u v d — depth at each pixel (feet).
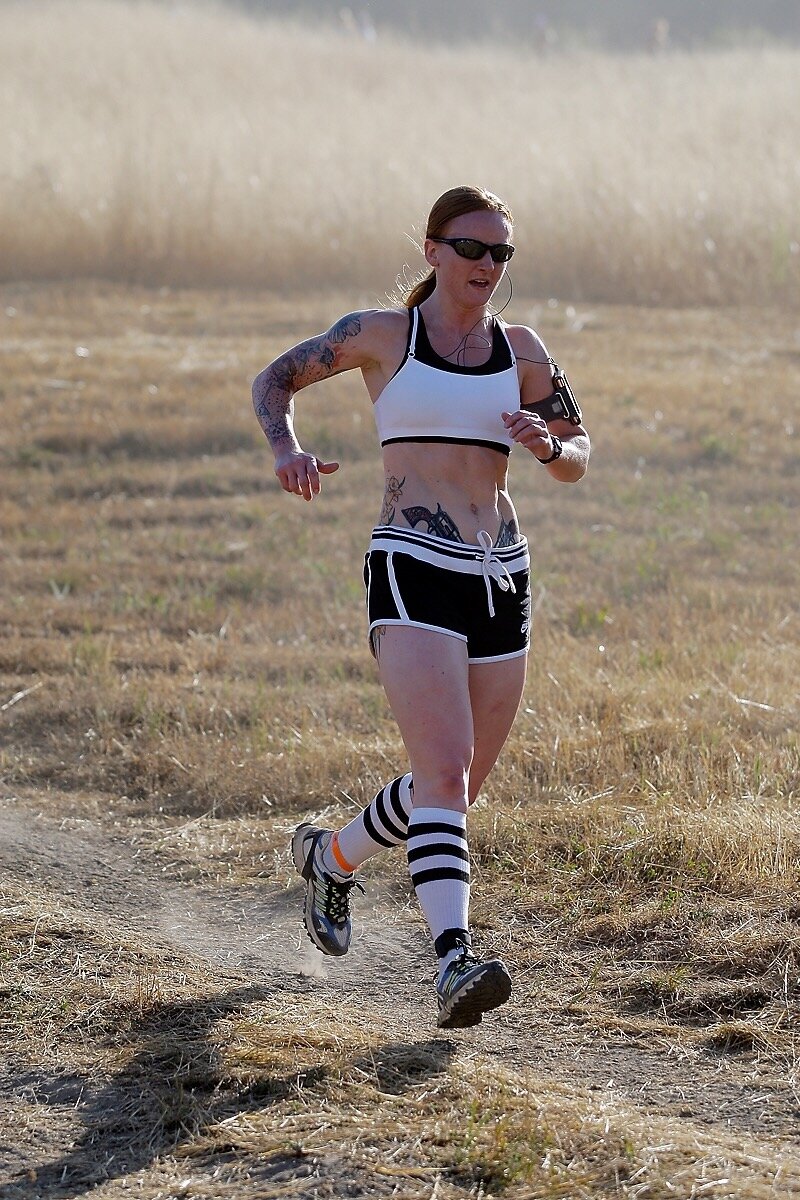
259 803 68.64
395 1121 40.78
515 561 46.37
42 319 215.31
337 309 223.10
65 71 351.46
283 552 114.62
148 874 61.87
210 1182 38.47
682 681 79.92
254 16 534.37
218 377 172.55
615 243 239.30
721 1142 39.55
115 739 76.28
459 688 44.11
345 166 264.31
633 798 65.05
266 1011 48.44
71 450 147.64
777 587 102.68
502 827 61.52
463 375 45.83
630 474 137.08
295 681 83.61
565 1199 36.76
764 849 57.31
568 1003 49.01
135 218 256.73
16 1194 38.65
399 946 55.01
